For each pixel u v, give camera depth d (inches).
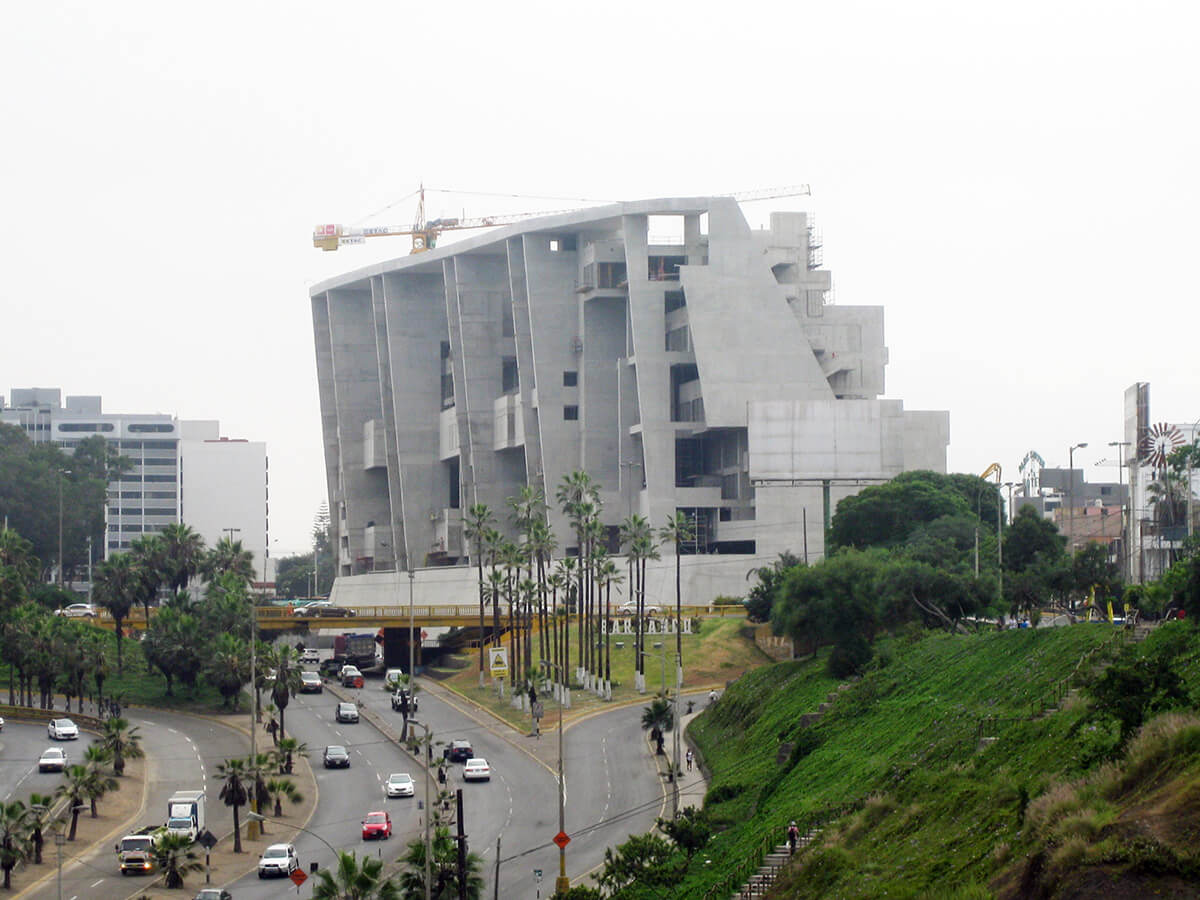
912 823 2647.6
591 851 3666.3
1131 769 2050.9
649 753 4798.2
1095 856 1743.4
